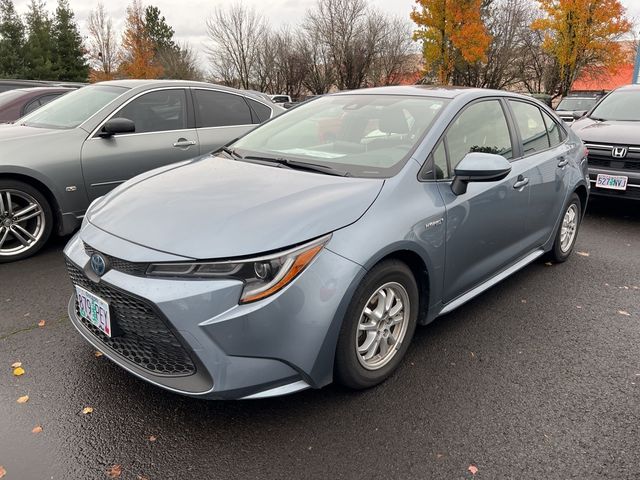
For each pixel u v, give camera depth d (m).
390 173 2.78
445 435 2.39
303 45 48.59
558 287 4.16
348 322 2.41
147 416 2.49
